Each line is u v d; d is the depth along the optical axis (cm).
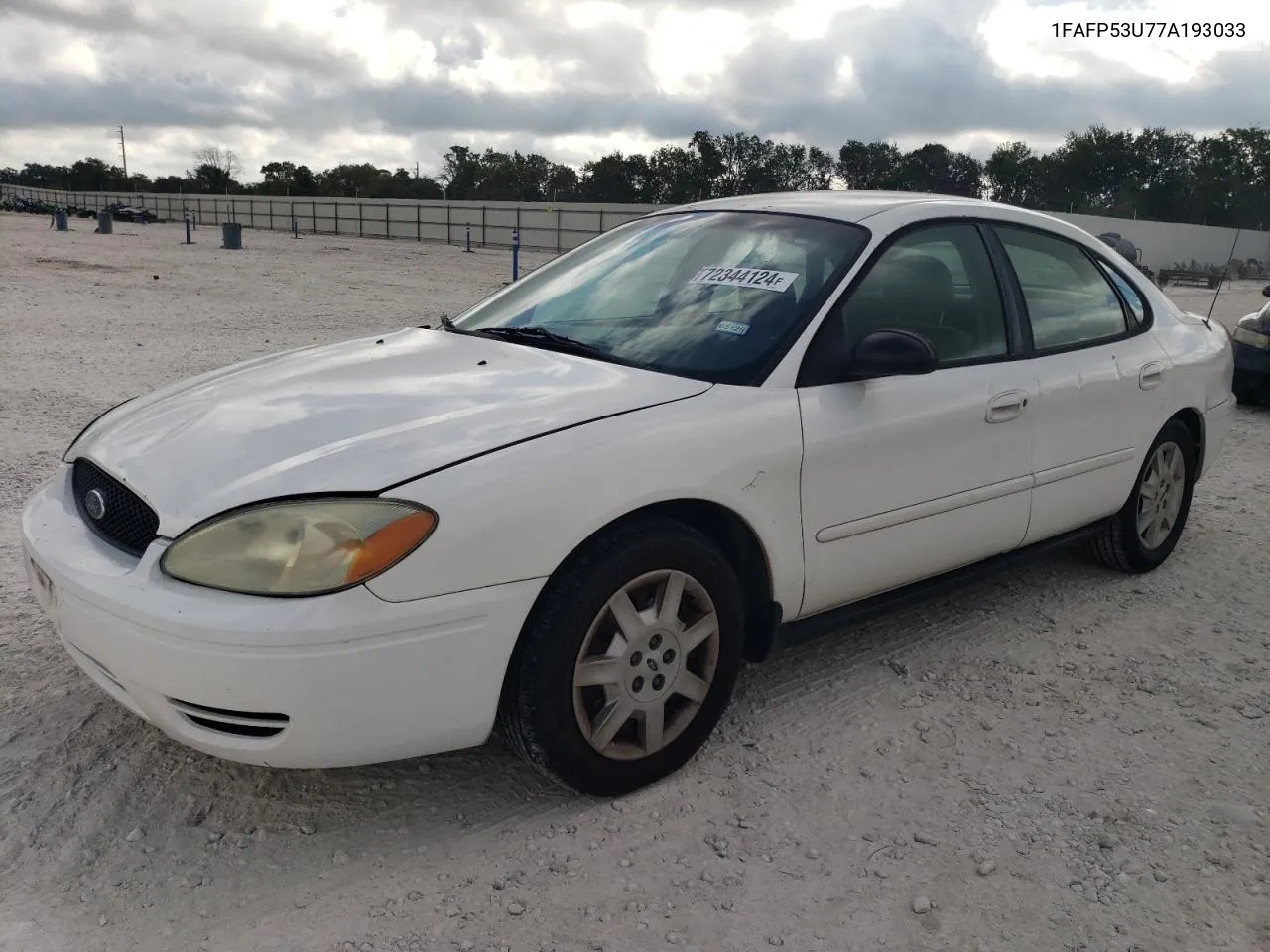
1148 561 448
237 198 7212
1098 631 392
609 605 255
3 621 365
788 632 308
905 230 336
